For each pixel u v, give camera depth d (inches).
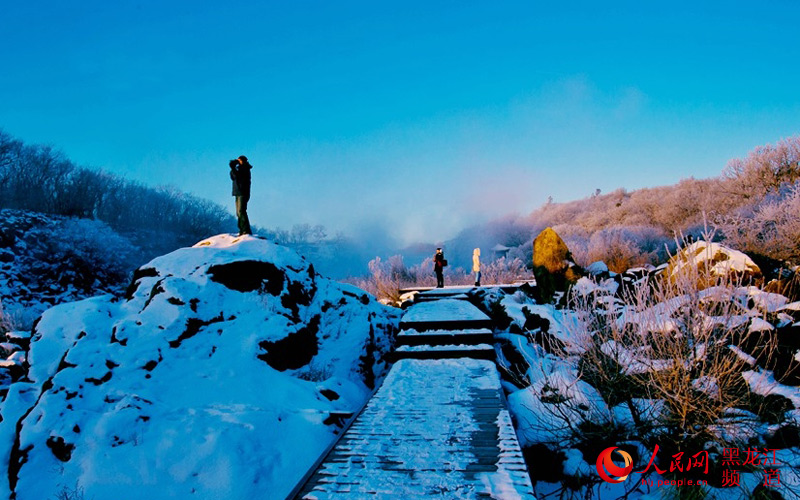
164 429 220.2
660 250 764.0
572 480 193.6
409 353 357.7
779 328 223.9
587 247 816.3
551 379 247.6
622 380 201.2
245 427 224.1
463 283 814.5
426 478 161.2
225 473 196.5
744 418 181.9
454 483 156.7
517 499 144.5
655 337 191.2
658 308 198.5
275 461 212.4
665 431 195.0
